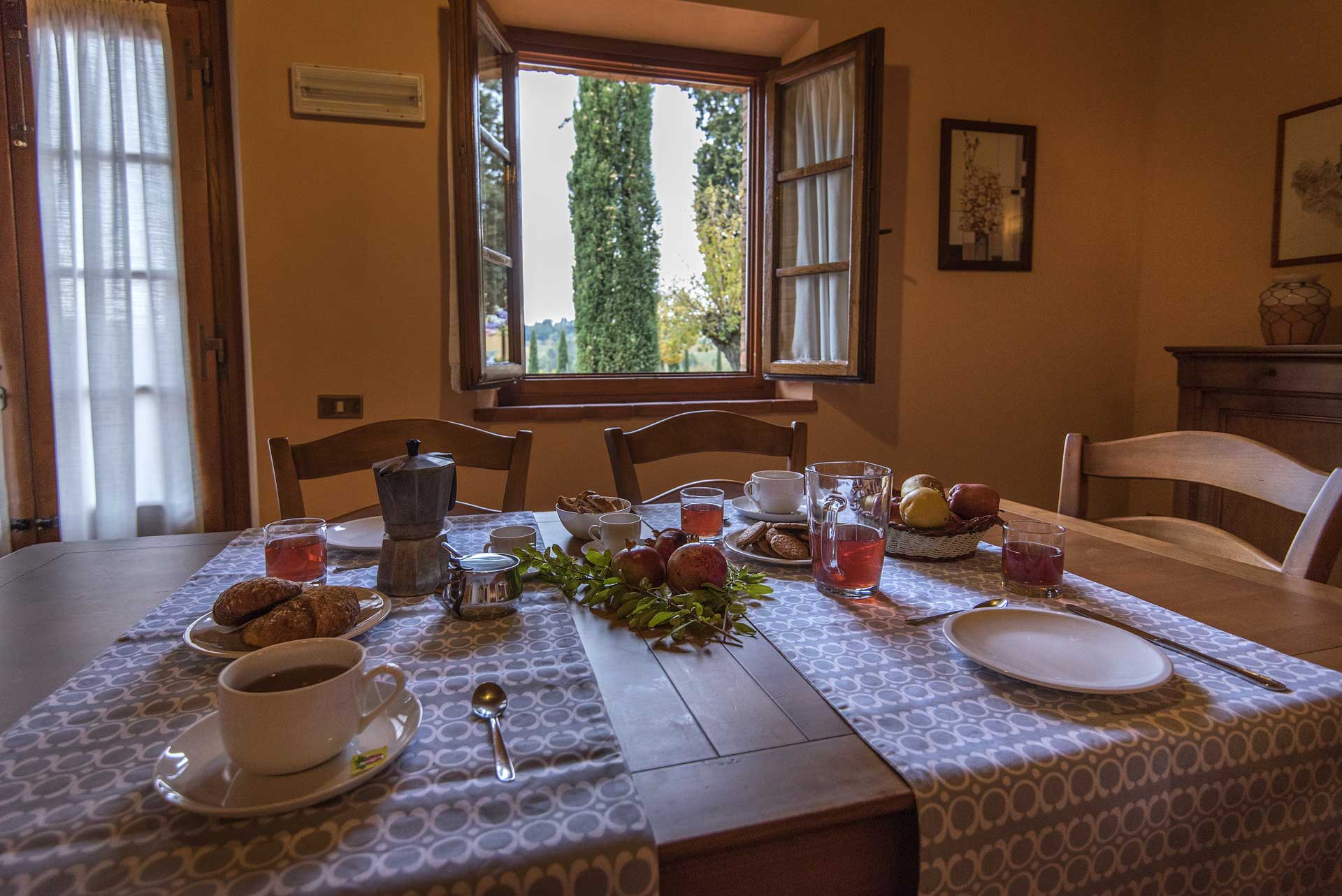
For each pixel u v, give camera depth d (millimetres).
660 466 2676
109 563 1083
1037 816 526
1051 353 3043
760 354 2988
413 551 916
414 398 2408
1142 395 3152
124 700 633
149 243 2420
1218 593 912
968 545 1046
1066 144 2975
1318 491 1046
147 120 2391
